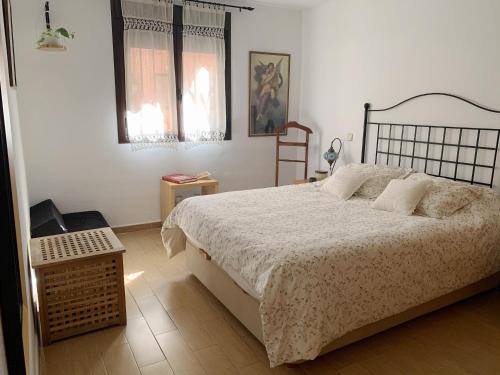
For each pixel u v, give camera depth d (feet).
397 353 7.39
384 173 11.43
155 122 13.71
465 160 10.71
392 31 12.39
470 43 10.23
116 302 8.06
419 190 9.67
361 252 7.05
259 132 16.25
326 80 15.34
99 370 6.84
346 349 7.50
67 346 7.48
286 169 17.17
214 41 14.25
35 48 11.76
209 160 15.37
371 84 13.35
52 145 12.52
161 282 10.28
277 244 7.14
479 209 9.27
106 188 13.62
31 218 10.75
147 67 13.24
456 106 10.75
